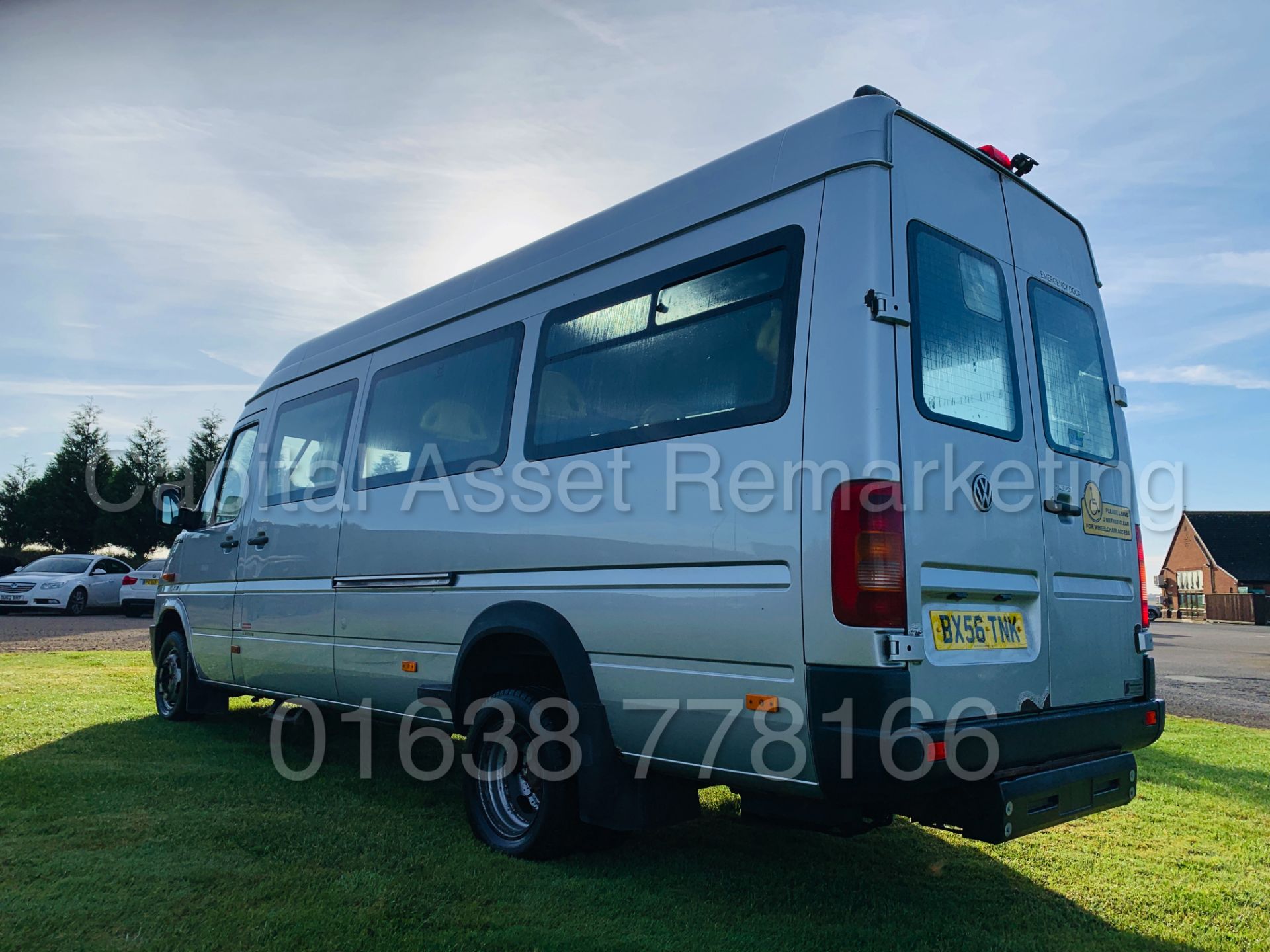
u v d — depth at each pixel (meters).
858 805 2.77
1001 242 3.50
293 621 5.31
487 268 4.52
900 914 3.25
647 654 3.24
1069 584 3.45
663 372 3.38
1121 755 3.42
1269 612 39.66
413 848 3.81
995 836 2.79
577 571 3.55
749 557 2.93
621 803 3.36
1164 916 3.32
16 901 3.10
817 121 3.18
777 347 3.01
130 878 3.33
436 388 4.57
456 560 4.14
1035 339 3.56
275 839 3.85
